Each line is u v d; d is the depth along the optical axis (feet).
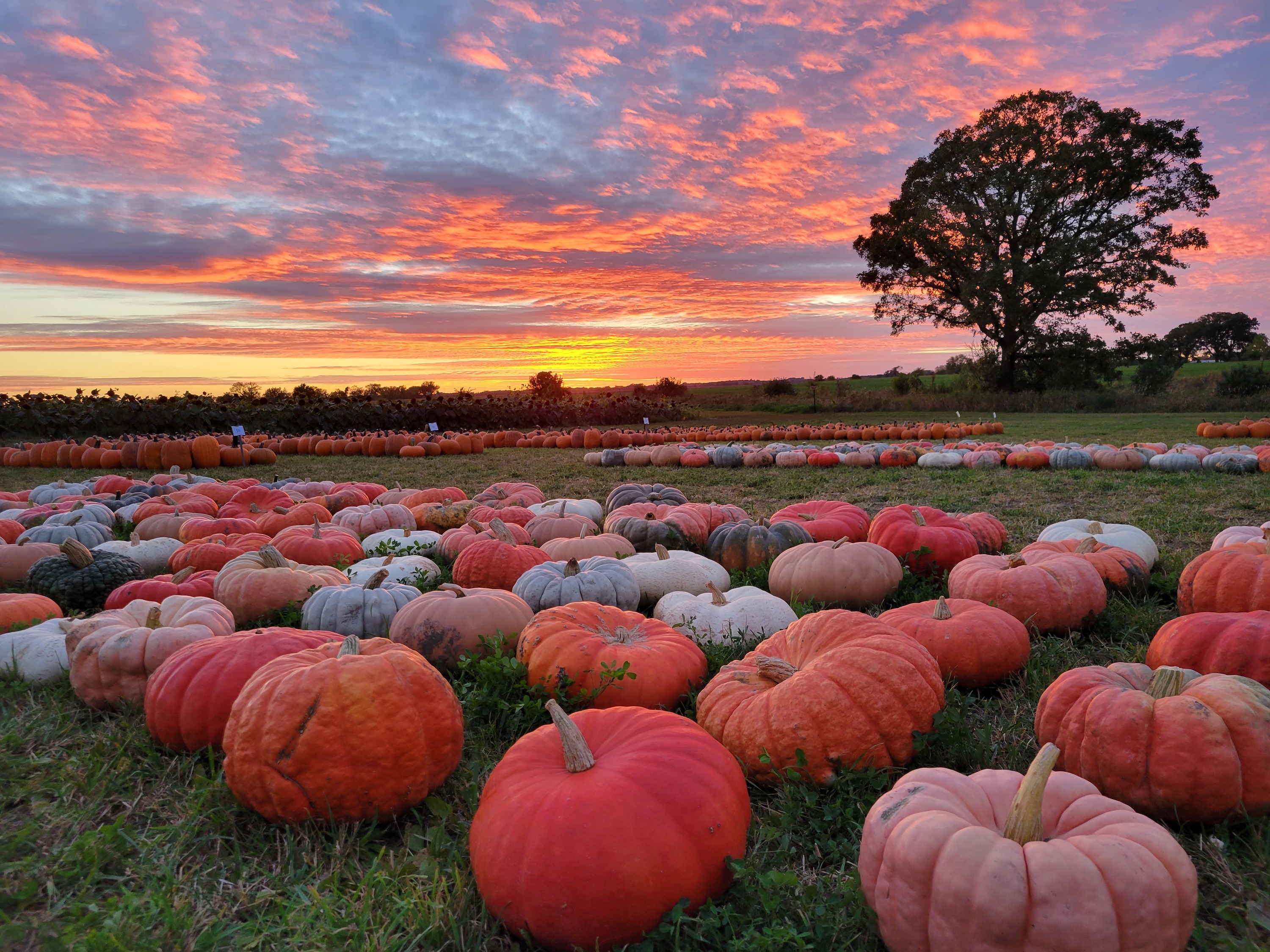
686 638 12.40
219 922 7.13
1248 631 10.30
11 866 7.66
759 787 9.59
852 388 196.54
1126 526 19.63
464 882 7.61
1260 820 8.18
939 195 145.79
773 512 30.17
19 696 12.14
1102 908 5.81
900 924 6.34
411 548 22.40
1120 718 8.64
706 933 6.83
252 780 8.52
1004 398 136.26
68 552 17.10
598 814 6.93
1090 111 139.23
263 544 20.83
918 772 7.41
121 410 77.46
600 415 126.00
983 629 12.27
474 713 11.18
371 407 94.53
